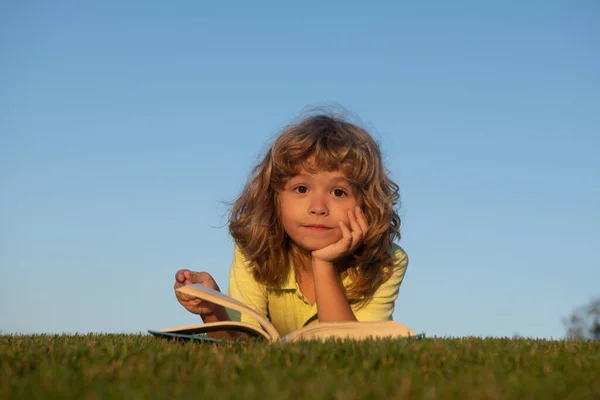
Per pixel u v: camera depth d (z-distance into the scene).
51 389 1.60
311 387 1.57
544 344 2.91
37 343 2.72
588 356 2.42
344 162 3.93
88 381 1.75
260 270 4.31
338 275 4.06
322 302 3.88
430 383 1.77
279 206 4.19
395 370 1.94
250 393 1.50
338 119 4.29
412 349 2.37
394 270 4.39
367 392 1.53
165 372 1.86
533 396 1.57
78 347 2.42
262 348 2.39
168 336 2.96
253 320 4.26
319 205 3.89
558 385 1.71
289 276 4.36
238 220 4.47
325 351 2.26
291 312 4.45
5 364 2.06
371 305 4.31
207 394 1.53
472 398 1.53
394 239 4.61
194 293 3.06
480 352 2.35
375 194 4.12
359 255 4.22
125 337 3.25
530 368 2.10
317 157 3.91
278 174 4.02
